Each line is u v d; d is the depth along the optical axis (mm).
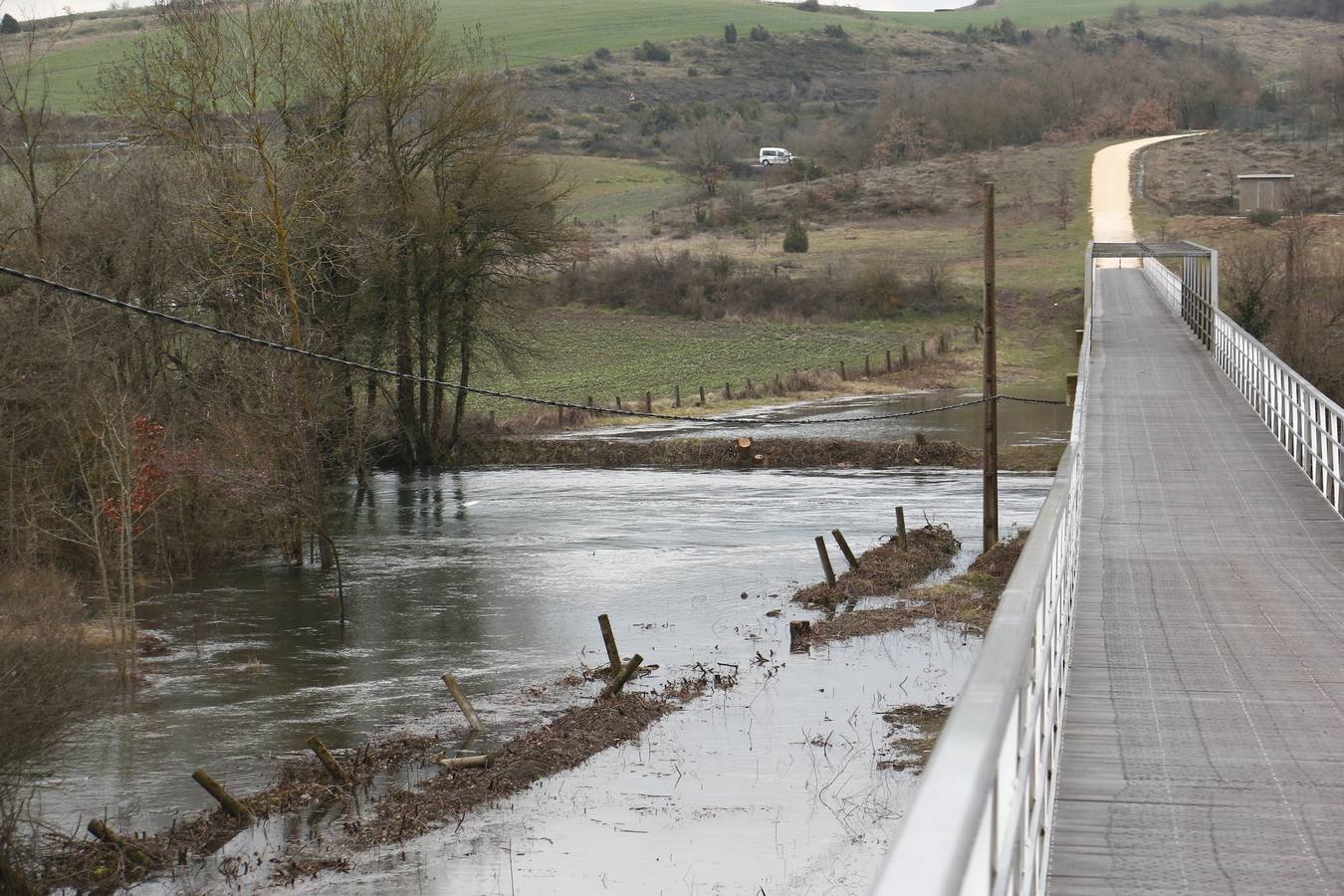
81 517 28281
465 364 49344
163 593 28281
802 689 19938
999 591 25891
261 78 36281
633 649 22719
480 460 48781
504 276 49031
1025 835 4156
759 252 95188
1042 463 43312
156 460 29406
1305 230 82562
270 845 14703
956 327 76688
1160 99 147875
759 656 21609
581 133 162875
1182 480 21531
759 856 13922
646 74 197500
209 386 34594
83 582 28547
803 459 45188
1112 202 106250
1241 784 7379
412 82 44250
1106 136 139750
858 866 13609
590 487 42031
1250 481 21297
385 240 42188
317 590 28375
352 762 17203
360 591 28094
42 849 14586
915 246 96125
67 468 28219
